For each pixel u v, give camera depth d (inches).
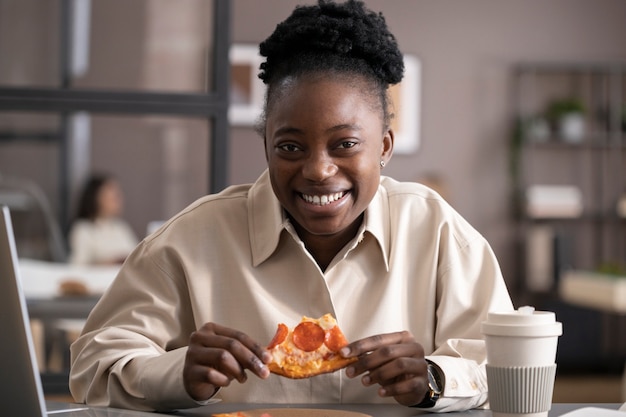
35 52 121.2
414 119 288.7
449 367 55.4
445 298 63.7
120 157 124.0
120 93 121.3
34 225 123.6
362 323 62.6
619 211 295.7
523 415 48.6
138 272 64.4
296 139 56.9
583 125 293.9
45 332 121.8
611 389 241.0
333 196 57.6
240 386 61.8
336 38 58.1
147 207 125.3
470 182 291.3
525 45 292.5
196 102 123.0
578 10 294.2
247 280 63.1
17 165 122.7
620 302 254.8
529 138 290.4
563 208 289.0
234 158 277.4
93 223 125.2
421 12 289.0
